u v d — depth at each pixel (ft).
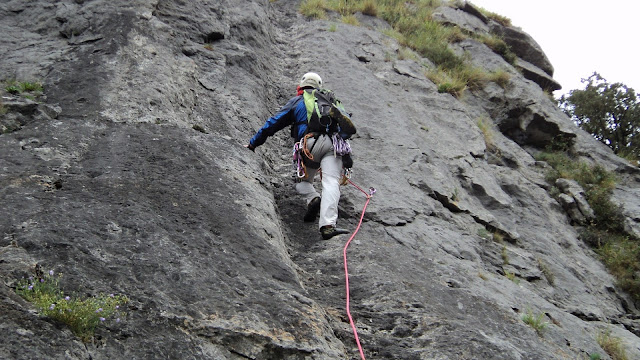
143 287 10.08
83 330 8.59
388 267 15.43
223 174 15.61
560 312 18.06
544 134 33.63
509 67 38.04
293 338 10.16
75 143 14.98
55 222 11.07
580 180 30.45
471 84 34.71
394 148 23.94
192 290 10.43
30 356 7.70
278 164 20.63
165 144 15.92
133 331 9.06
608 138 37.91
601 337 17.88
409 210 20.04
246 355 9.55
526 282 20.30
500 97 34.14
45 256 10.00
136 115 17.29
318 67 28.96
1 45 20.58
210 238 12.46
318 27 33.96
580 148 33.37
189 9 25.95
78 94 17.51
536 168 30.81
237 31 27.86
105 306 9.14
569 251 25.08
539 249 23.50
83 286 9.57
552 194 28.86
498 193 25.90
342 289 14.20
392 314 13.16
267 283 11.60
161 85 19.13
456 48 38.50
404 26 38.52
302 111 16.56
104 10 22.12
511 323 14.66
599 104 38.19
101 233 11.18
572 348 15.75
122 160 14.64
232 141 18.22
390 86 29.86
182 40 23.63
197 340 9.40
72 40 20.99
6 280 9.05
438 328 12.66
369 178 21.15
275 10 36.47
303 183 17.11
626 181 32.09
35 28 22.06
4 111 15.48
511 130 33.96
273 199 16.98
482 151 28.14
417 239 18.51
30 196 12.02
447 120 29.27
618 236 27.37
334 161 16.30
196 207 13.52
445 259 17.88
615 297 23.34
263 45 29.19
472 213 22.74
